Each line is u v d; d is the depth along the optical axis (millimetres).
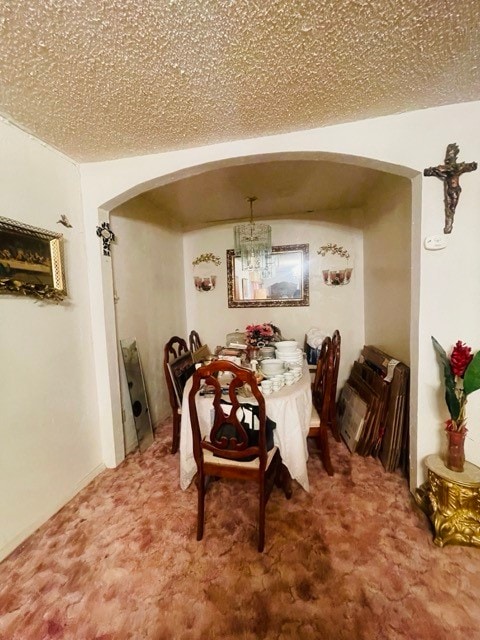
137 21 879
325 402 1844
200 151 1648
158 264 2848
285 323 3213
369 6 865
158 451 2240
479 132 1337
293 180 2217
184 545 1349
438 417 1528
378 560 1246
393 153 1426
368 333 2795
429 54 1041
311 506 1579
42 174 1552
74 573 1223
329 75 1130
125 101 1249
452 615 1028
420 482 1593
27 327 1448
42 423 1529
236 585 1152
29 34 910
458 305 1435
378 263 2477
